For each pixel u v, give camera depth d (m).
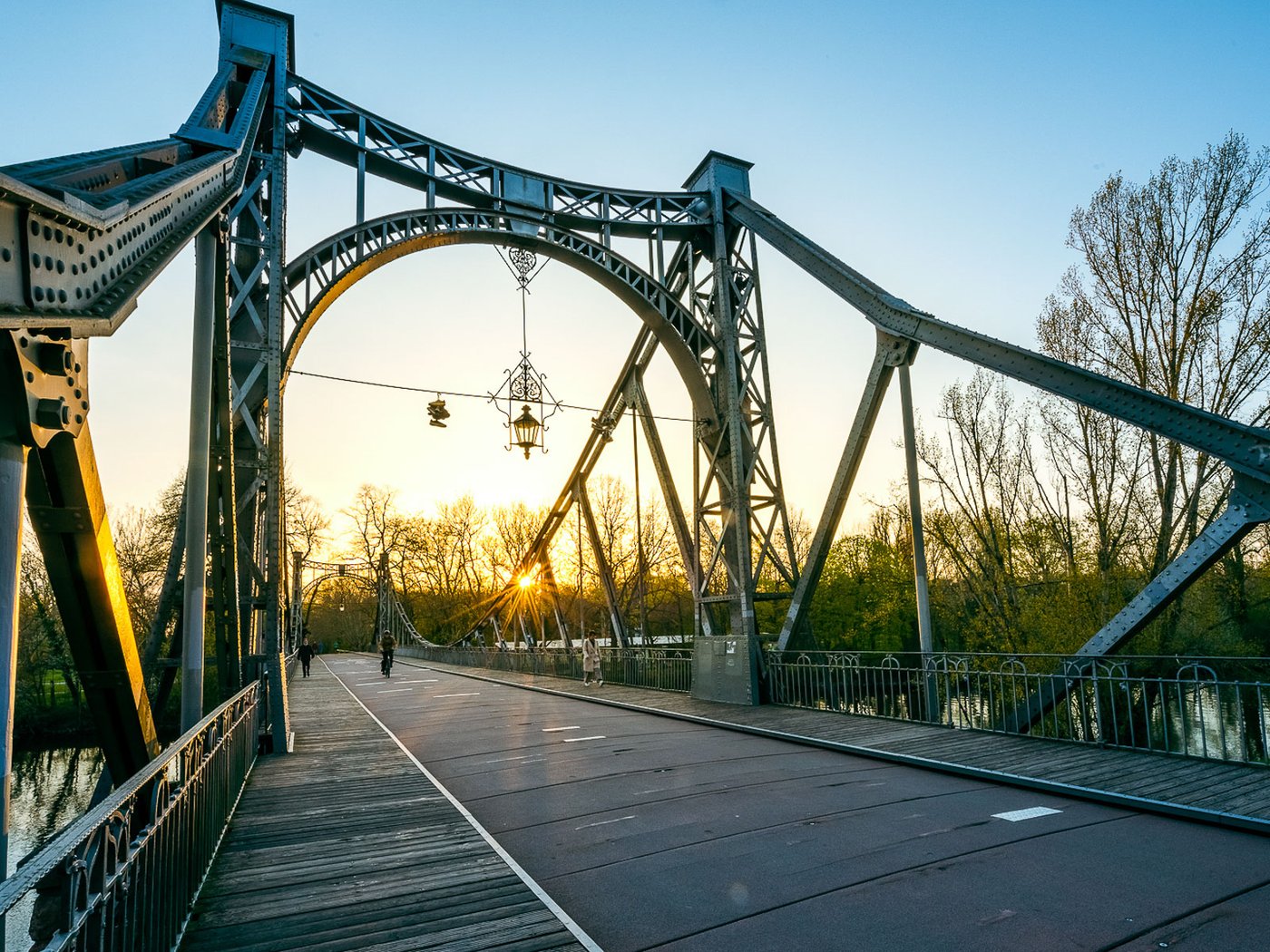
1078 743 8.55
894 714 11.23
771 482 15.74
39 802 26.14
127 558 37.91
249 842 5.85
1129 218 18.52
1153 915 4.11
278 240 11.66
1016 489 23.42
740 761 8.78
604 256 15.73
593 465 24.09
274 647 10.41
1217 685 7.43
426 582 71.12
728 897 4.55
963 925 4.05
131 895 2.96
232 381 11.09
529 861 5.37
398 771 8.77
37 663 32.94
